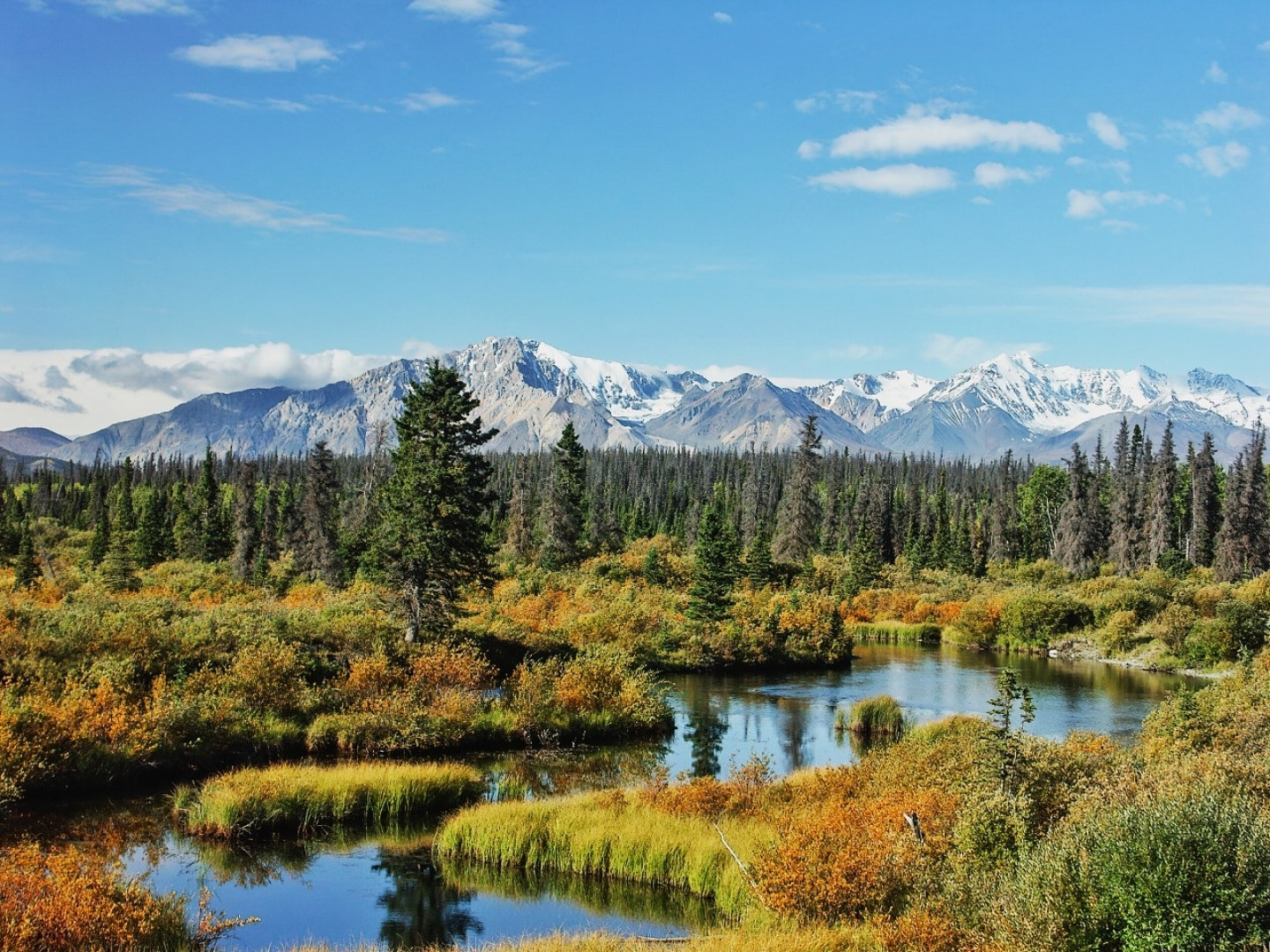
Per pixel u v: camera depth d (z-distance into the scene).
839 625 75.12
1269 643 63.72
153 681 35.00
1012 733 20.61
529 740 39.12
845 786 25.44
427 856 25.12
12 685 31.23
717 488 167.25
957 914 14.88
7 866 17.89
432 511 47.75
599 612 66.69
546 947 17.03
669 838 23.81
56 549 102.31
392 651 43.78
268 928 20.16
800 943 15.45
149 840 25.36
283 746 34.50
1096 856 13.42
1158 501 110.06
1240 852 12.62
